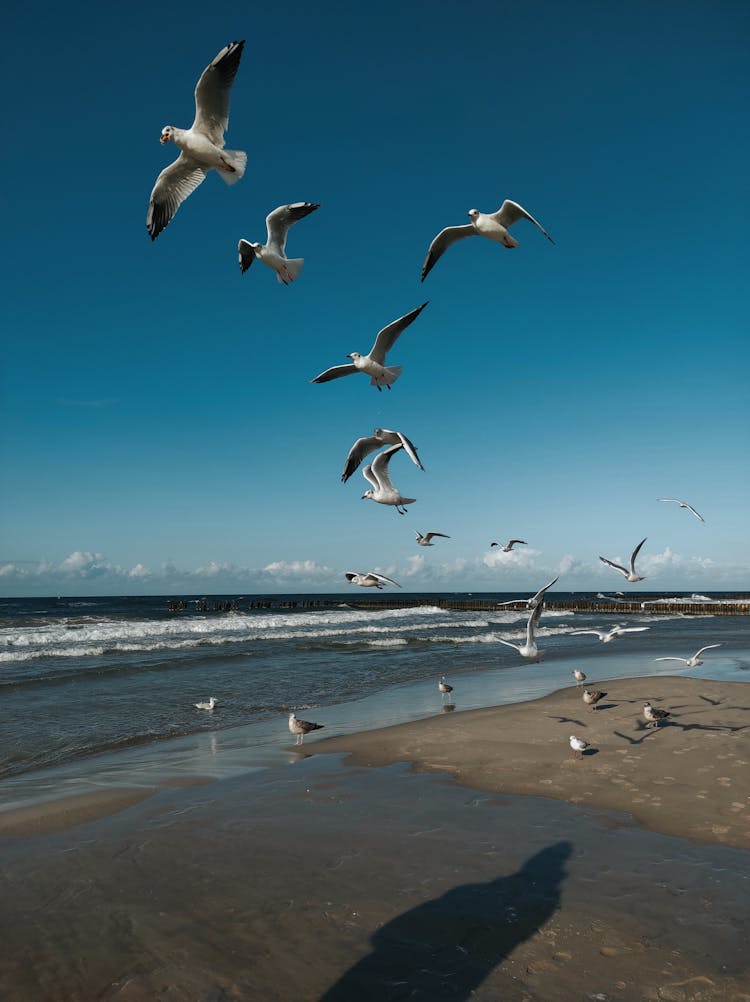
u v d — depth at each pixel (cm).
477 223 945
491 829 855
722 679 2136
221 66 752
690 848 785
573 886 693
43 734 1403
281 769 1152
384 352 1045
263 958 572
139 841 826
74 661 2475
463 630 4166
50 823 890
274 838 833
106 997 523
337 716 1614
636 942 588
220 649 2912
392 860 764
